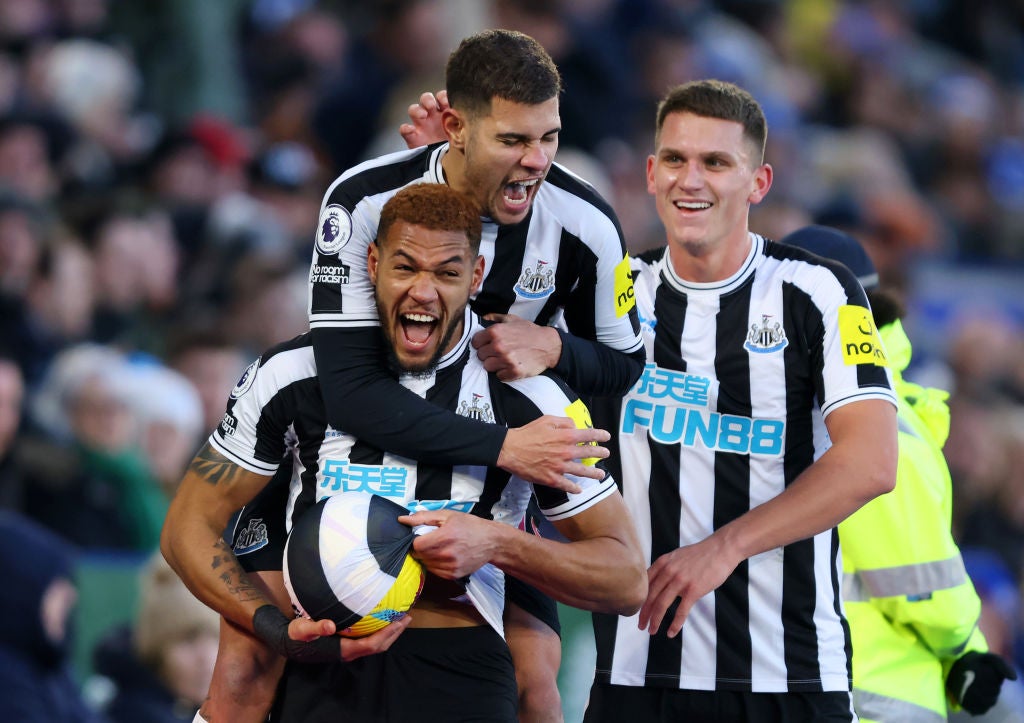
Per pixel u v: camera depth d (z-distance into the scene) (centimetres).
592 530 1341
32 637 1827
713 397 1501
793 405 1490
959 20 5172
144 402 2403
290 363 1344
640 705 1514
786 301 1491
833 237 1661
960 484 3050
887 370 1466
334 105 3584
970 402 3231
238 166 3070
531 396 1348
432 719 1320
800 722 1485
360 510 1264
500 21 3694
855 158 4216
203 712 1414
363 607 1247
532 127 1305
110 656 1997
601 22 3956
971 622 1595
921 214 4188
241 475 1363
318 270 1330
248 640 1388
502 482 1341
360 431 1302
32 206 2634
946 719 1648
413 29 3584
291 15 3641
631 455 1519
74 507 2316
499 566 1298
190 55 3528
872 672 1595
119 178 3058
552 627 1470
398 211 1267
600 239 1403
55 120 3008
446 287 1267
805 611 1488
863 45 4725
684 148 1473
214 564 1338
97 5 3447
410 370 1307
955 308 3931
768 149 3941
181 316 2816
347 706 1325
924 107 4712
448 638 1340
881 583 1570
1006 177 4644
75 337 2648
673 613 1499
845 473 1409
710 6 4638
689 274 1515
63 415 2397
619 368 1428
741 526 1414
